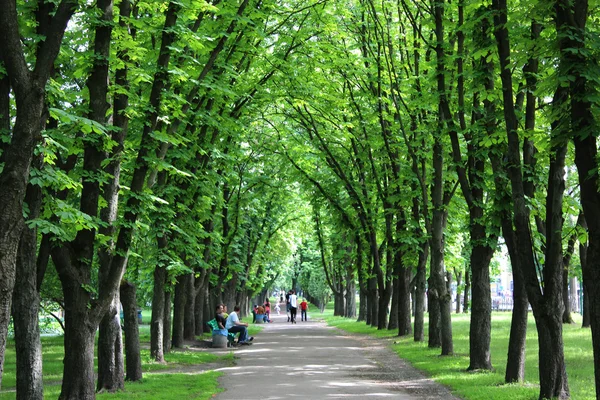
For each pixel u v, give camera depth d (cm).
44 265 1227
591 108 1052
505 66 1348
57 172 1080
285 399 1352
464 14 1900
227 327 2997
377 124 3089
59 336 3884
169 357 2302
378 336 3456
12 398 1419
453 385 1535
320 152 3388
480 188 1847
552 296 1309
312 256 7250
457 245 3634
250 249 4719
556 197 1320
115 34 1337
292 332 4131
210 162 2489
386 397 1382
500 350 2444
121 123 1405
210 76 1873
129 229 1347
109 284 1321
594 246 1039
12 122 1421
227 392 1469
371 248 3712
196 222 2291
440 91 1875
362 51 2970
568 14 1076
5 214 829
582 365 1900
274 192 3975
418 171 2438
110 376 1522
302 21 2491
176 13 1427
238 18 1783
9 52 855
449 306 2247
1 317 814
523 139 1570
